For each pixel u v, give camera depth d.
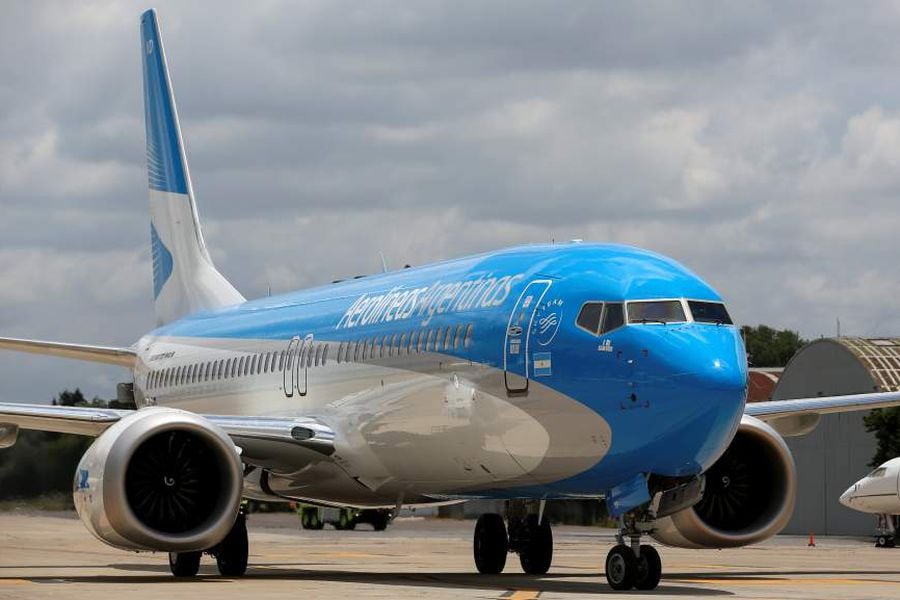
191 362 56.62
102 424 43.91
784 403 45.25
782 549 73.31
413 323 41.66
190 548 39.34
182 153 64.69
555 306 36.41
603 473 35.47
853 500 79.00
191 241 63.97
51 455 110.56
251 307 55.81
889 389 95.50
